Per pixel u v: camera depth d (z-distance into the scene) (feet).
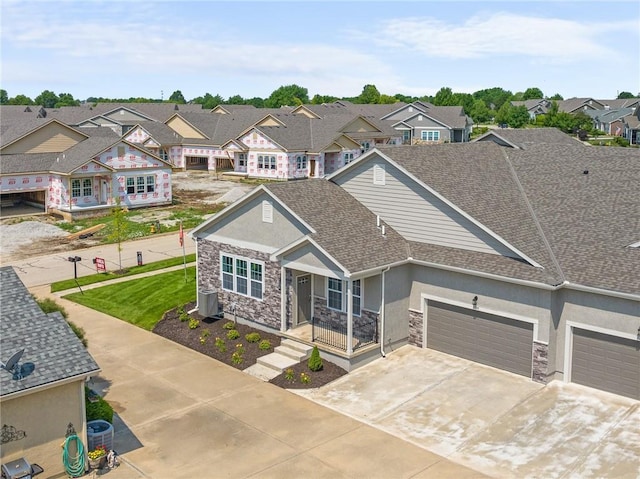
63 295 98.22
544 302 63.36
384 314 71.97
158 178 170.71
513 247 67.26
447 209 72.90
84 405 50.03
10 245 131.85
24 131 167.84
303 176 218.18
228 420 58.75
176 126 257.96
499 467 49.96
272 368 69.77
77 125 279.08
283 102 546.26
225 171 245.65
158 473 50.11
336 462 51.26
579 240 69.36
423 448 53.11
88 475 49.90
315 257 70.69
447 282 71.15
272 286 77.77
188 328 81.92
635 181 78.59
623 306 60.03
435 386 64.64
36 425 47.98
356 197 82.17
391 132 254.27
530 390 63.16
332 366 69.36
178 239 136.05
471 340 70.38
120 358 73.97
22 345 50.42
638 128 307.58
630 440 53.31
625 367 60.95
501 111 432.25
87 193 160.56
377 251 72.18
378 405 61.00
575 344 64.03
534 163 90.27
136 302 92.89
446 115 317.42
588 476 48.37
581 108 444.96
